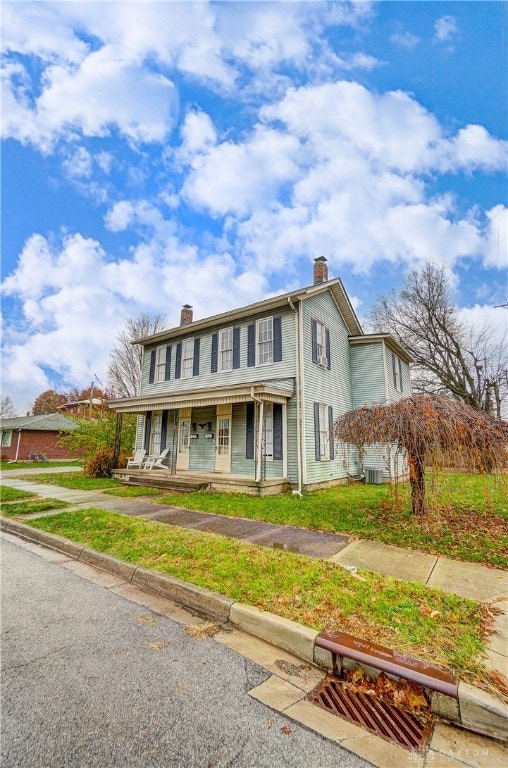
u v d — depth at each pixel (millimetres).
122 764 1831
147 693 2365
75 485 11930
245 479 10094
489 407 21219
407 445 6215
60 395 41250
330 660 2658
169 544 5176
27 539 6258
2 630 3189
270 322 11734
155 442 14977
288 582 3854
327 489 10844
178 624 3326
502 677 2389
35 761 1855
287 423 10797
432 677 2320
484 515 6949
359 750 1940
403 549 5090
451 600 3473
